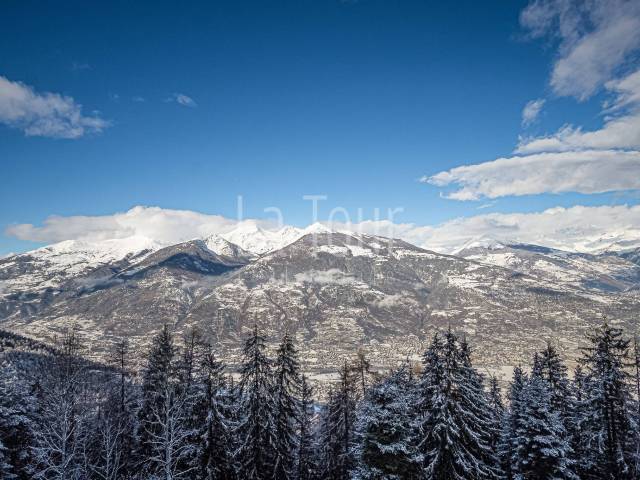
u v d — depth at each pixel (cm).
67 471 2530
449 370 3366
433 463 3212
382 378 4178
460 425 3316
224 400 3841
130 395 4409
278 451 4081
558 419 3600
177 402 3288
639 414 3997
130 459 3834
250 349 4066
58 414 2634
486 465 3619
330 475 4884
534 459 3459
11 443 3450
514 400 4297
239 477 3841
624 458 3875
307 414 5191
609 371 3881
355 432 3297
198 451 3509
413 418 3447
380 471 3084
